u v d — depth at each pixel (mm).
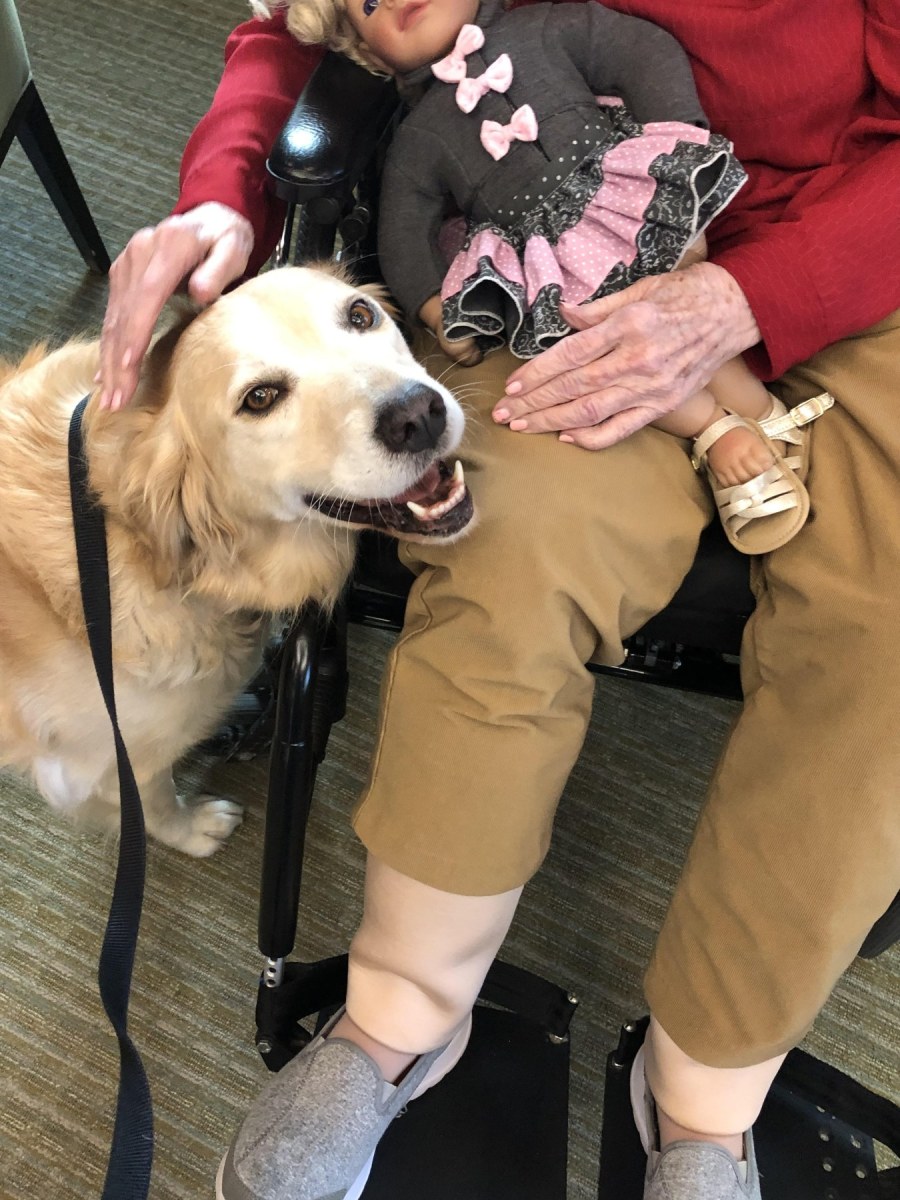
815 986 838
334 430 863
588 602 880
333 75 948
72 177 1763
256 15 1136
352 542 1037
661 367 894
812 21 952
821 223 920
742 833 888
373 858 949
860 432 942
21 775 1272
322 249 977
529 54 980
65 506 1000
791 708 897
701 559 990
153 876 1376
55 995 1287
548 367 908
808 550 916
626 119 992
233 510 952
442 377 1020
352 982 968
